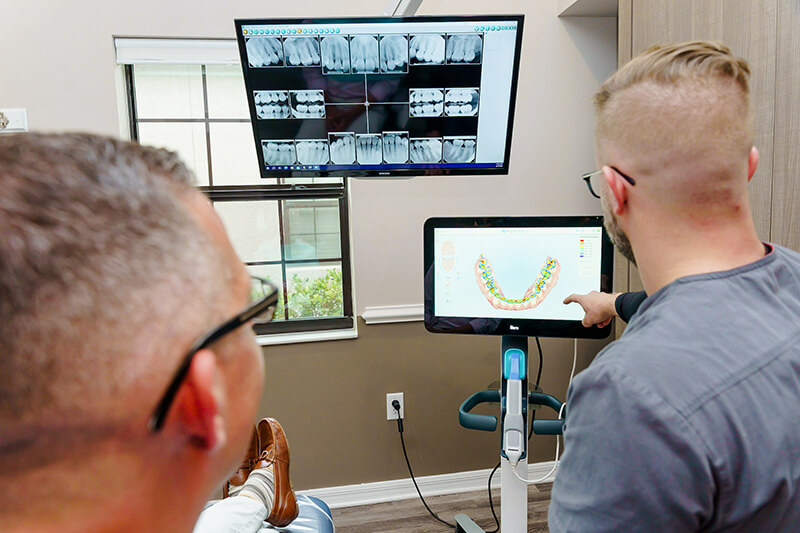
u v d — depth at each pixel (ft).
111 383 0.97
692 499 1.89
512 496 5.67
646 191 2.32
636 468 1.93
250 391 1.24
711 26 5.32
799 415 1.96
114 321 0.95
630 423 1.95
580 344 8.59
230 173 8.09
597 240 5.47
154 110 7.79
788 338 2.08
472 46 5.46
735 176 2.22
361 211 7.79
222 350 1.13
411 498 8.40
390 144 6.04
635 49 6.57
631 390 1.97
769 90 4.73
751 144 2.26
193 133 7.93
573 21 7.93
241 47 5.37
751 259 2.27
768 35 4.70
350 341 8.00
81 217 0.94
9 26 6.70
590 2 7.35
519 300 5.69
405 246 7.96
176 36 7.09
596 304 4.91
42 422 0.96
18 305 0.89
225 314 1.14
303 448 8.08
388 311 7.97
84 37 6.87
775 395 1.96
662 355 2.01
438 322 5.88
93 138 1.11
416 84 5.67
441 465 8.46
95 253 0.93
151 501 1.09
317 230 8.36
